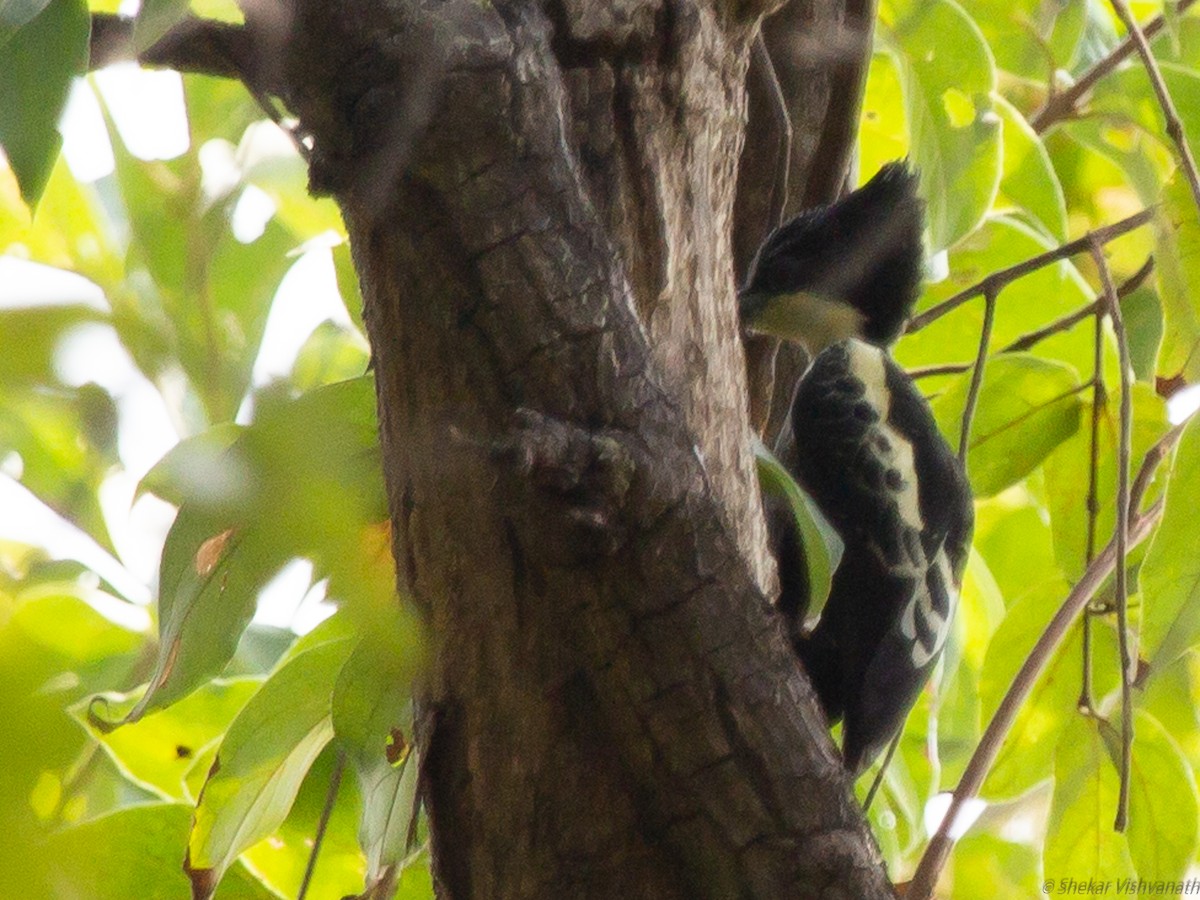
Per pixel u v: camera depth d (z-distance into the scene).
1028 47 7.56
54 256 5.02
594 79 3.58
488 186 3.20
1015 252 7.59
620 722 3.26
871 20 5.67
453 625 3.37
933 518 6.60
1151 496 6.62
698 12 3.71
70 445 1.80
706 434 3.79
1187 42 7.88
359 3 3.08
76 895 1.13
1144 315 7.06
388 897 5.24
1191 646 5.11
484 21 3.23
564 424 3.08
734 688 3.21
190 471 1.69
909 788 6.86
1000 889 7.57
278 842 5.93
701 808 3.24
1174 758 5.98
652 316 3.66
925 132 6.05
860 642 6.57
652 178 3.63
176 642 4.13
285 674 5.06
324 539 1.80
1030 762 6.50
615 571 3.17
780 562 5.30
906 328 6.78
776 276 7.21
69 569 4.25
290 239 4.73
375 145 3.10
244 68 3.52
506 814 3.39
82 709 4.53
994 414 6.61
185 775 5.96
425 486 3.31
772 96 5.40
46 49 2.83
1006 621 6.55
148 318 1.54
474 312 3.21
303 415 1.77
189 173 3.06
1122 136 7.59
